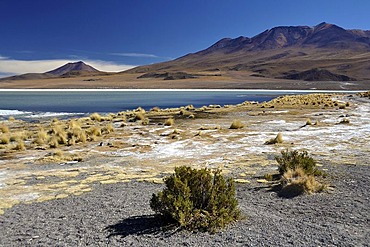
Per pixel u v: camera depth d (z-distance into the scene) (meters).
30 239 6.84
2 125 27.08
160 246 6.30
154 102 66.62
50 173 12.94
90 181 11.62
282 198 9.05
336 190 9.47
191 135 21.58
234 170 12.62
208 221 7.09
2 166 14.45
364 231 6.69
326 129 22.80
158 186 10.77
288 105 43.81
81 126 27.48
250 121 28.33
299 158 11.35
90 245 6.46
